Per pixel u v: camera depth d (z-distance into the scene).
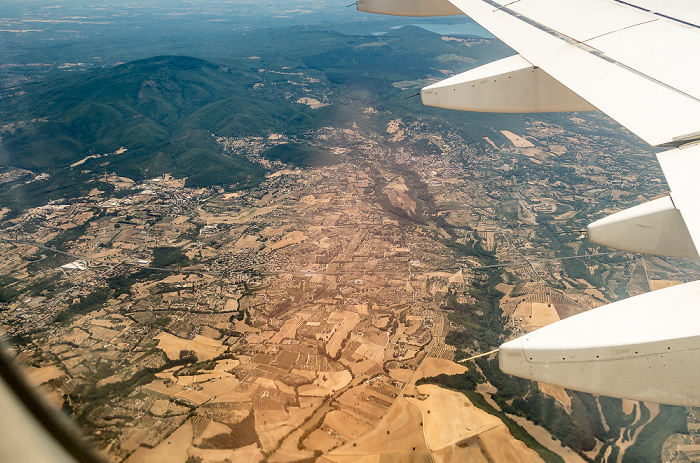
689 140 6.20
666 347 4.66
